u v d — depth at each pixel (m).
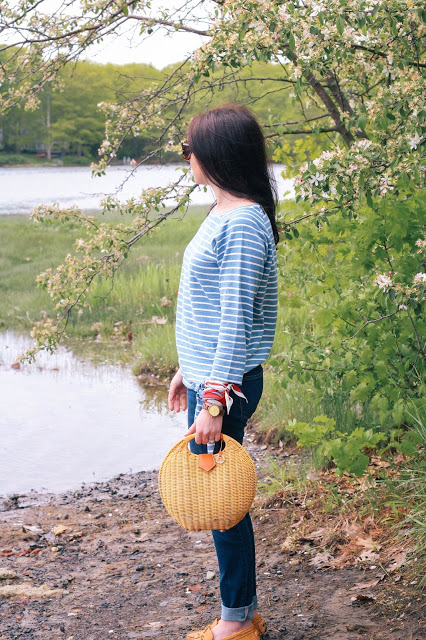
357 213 3.78
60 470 5.24
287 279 4.25
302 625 2.80
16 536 4.12
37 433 6.00
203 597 3.23
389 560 3.21
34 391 7.22
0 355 8.71
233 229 2.36
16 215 25.47
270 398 6.10
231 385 2.34
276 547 3.62
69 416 6.43
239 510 2.38
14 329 10.12
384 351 3.72
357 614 2.84
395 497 3.66
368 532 3.49
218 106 2.56
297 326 7.68
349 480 4.09
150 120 4.84
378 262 3.90
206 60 3.60
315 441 3.69
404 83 3.42
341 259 4.05
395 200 3.67
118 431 6.06
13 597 3.35
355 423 4.54
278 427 5.55
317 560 3.37
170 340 8.23
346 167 3.20
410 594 2.91
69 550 3.93
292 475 4.44
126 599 3.28
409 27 3.46
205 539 3.99
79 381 7.60
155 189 4.52
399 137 3.43
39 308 10.94
